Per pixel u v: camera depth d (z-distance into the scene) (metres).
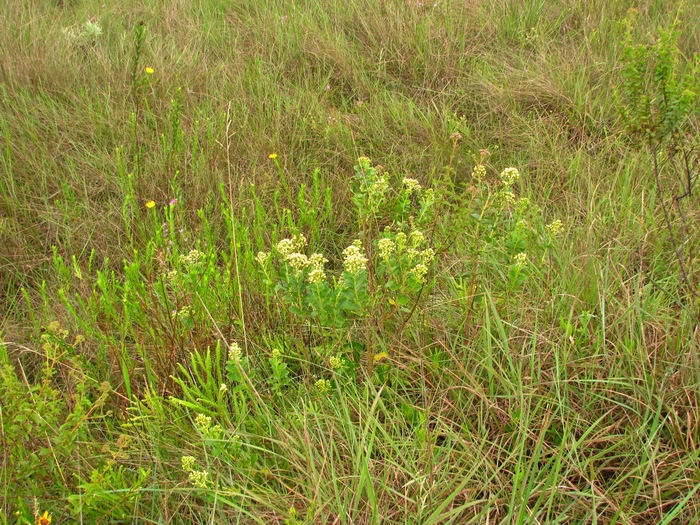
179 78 4.60
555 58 4.67
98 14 5.65
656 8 5.03
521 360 2.21
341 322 2.26
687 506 1.83
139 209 3.55
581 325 2.46
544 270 2.85
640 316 2.28
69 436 1.91
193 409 2.30
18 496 1.79
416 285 2.23
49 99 4.35
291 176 3.79
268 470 2.00
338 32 5.23
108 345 2.49
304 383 2.39
